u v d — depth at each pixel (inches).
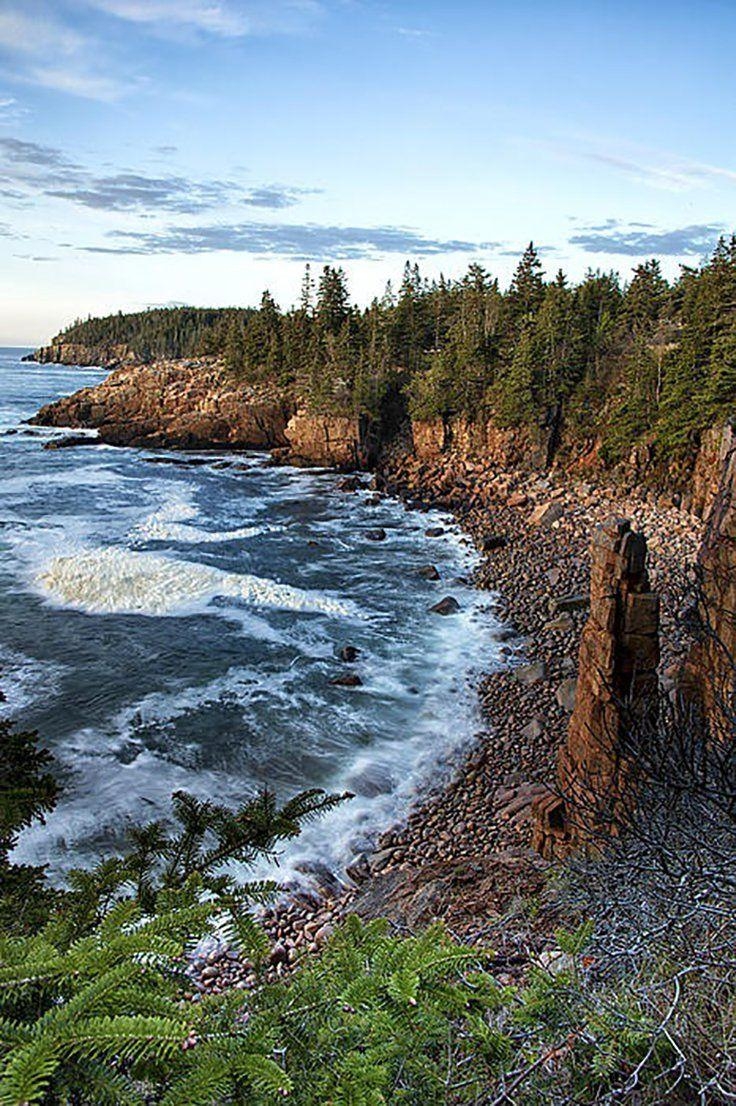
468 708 685.9
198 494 1722.4
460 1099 85.1
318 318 2640.3
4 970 65.5
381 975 82.2
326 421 2069.4
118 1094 54.5
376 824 510.0
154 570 1052.5
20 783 172.6
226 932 99.7
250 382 2628.0
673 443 1403.8
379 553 1243.8
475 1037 88.8
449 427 1931.6
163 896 105.0
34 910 136.2
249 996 80.9
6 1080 49.9
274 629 872.9
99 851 466.6
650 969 131.9
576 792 351.6
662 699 303.0
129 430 2439.7
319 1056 74.9
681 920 130.3
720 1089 86.0
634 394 1530.5
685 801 211.6
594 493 1492.4
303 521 1477.6
